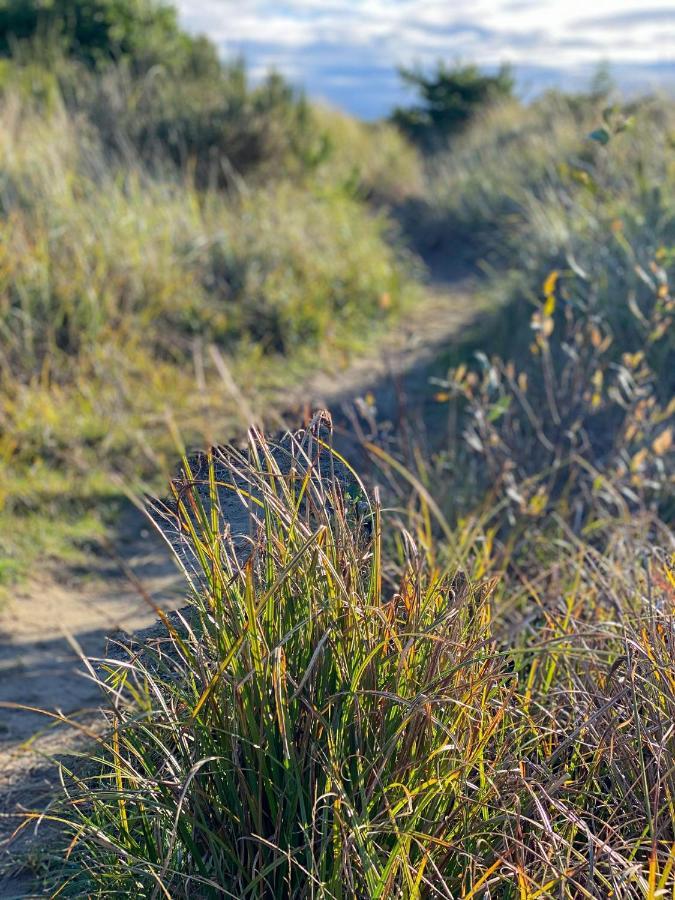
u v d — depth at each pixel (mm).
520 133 16641
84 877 2230
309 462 2104
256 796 1946
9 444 5512
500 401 4371
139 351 7055
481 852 2027
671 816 1971
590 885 1850
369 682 1992
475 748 2062
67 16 14195
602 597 3107
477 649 2088
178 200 9461
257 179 12039
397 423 5859
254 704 1950
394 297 9641
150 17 15227
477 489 4539
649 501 4434
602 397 5383
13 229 7242
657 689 2148
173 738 2164
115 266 7672
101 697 3338
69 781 2549
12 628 3875
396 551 3697
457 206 14031
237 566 2051
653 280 6121
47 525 4852
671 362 5949
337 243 10305
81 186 8820
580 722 2312
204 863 2010
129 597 4207
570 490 4770
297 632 2023
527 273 8453
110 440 5680
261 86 13758
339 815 1812
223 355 7578
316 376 7410
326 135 15117
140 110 11891
